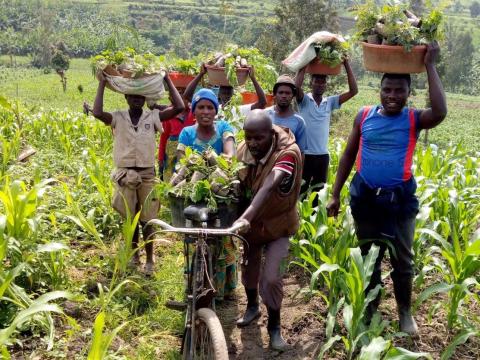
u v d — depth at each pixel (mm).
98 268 6098
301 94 6715
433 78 4371
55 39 88000
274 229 4668
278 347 4770
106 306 5051
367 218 4824
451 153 9703
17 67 84438
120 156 5816
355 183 4809
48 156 10828
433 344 4883
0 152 10094
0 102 6117
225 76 7055
